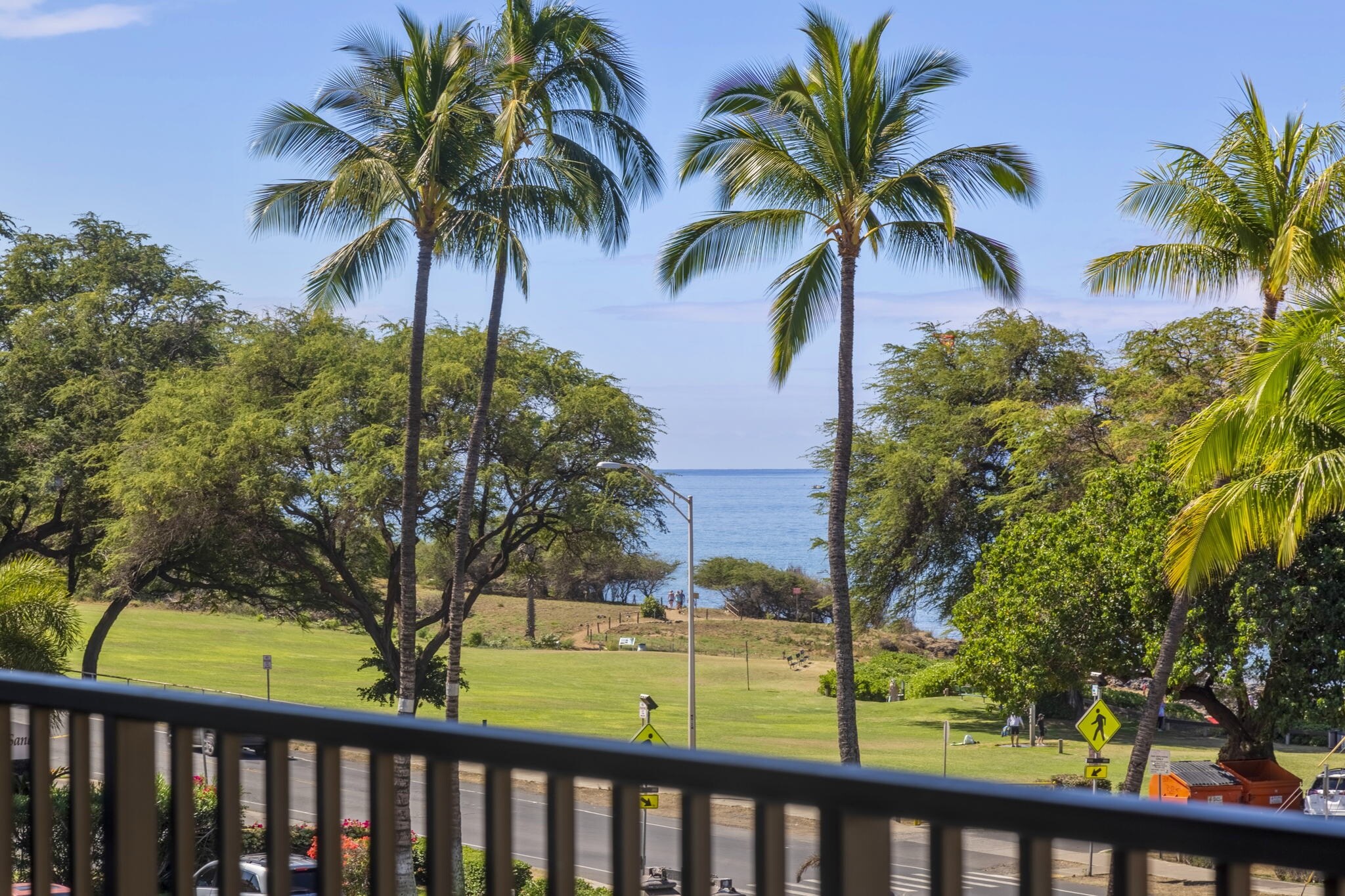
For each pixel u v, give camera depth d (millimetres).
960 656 37000
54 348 46688
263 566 46281
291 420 41062
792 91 24297
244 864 3604
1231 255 23000
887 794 1682
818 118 24328
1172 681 29875
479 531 43406
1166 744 50875
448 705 29094
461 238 27453
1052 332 57938
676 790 1897
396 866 2256
